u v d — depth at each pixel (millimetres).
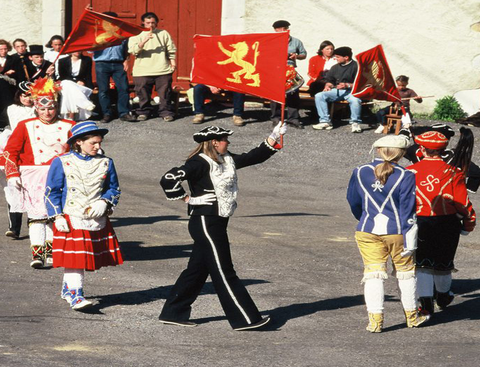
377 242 13883
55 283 16500
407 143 13789
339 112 39594
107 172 14992
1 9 43812
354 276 17734
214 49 14867
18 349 12227
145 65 38469
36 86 17953
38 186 17578
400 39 41125
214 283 13836
